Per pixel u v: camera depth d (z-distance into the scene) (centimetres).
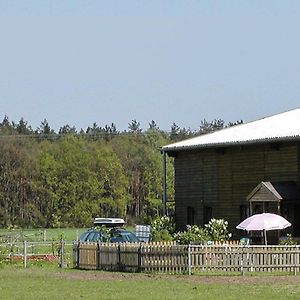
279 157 6844
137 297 3691
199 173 7575
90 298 3653
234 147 7206
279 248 5172
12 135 18738
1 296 3756
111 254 5484
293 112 7806
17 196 16388
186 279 4706
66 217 16125
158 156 17712
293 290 4022
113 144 18450
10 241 8506
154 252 5228
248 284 4369
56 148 16662
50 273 5231
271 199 6588
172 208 11662
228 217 7244
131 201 17288
